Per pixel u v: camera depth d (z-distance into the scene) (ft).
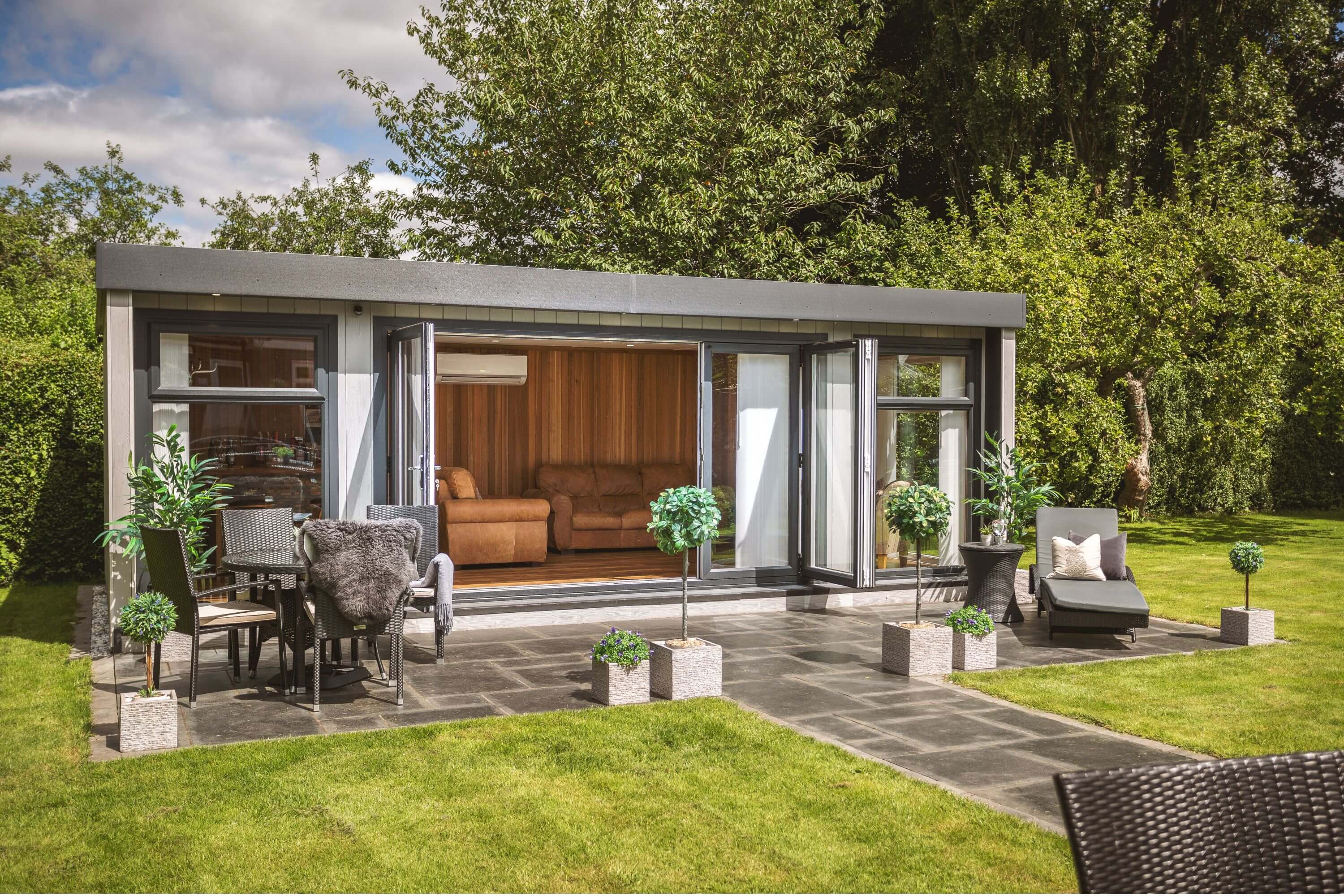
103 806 12.71
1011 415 31.32
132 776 13.88
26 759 14.67
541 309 25.64
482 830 12.00
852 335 30.07
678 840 11.72
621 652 17.93
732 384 28.94
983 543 31.01
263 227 83.76
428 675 20.24
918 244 51.42
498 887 10.53
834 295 28.58
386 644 23.43
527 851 11.39
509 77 56.65
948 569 31.14
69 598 29.22
